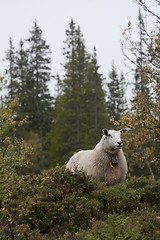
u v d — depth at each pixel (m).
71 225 8.17
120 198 9.67
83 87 48.88
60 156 35.62
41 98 44.12
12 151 9.59
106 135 11.50
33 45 46.66
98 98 47.78
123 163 11.93
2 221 8.15
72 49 50.78
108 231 6.88
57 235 7.85
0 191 8.23
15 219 8.02
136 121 11.59
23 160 10.00
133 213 8.80
